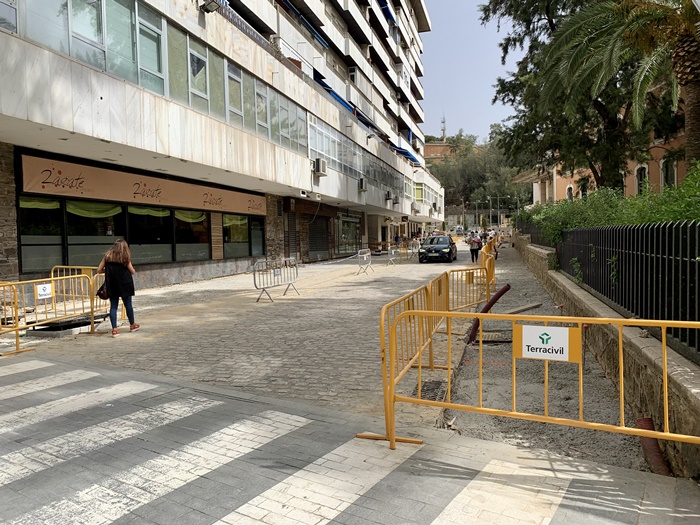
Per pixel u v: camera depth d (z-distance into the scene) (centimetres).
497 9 2467
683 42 1065
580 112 2170
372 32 4241
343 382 545
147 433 402
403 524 268
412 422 421
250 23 2278
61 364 643
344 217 3884
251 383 548
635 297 538
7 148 1167
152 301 1312
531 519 270
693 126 1162
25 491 312
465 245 5594
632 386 470
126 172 1535
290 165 2180
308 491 305
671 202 563
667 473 354
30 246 1236
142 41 1277
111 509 289
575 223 1096
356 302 1192
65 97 1025
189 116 1455
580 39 1245
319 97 2595
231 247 2228
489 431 456
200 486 314
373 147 3762
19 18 934
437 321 718
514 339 342
